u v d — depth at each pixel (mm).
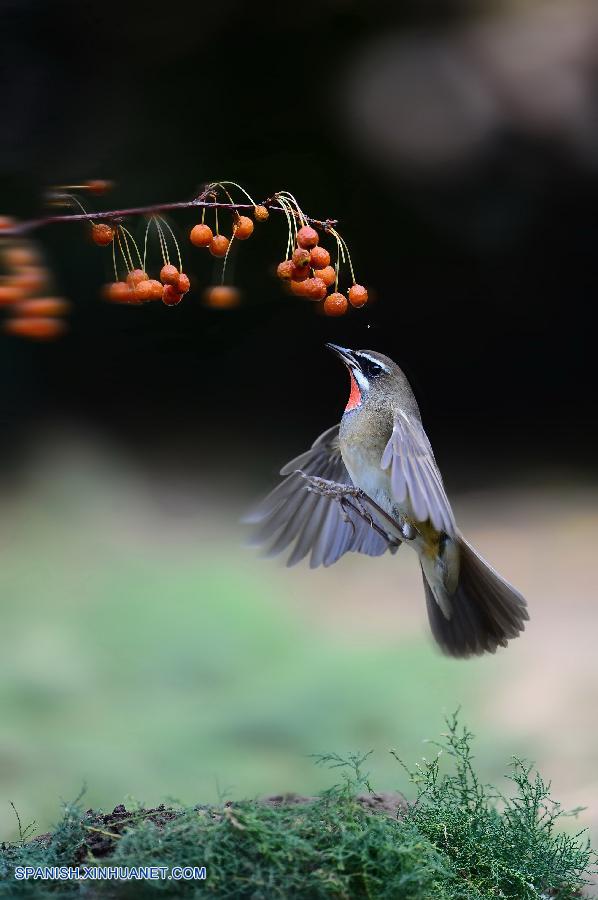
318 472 4434
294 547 4418
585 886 4312
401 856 4164
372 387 4398
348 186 10141
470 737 4336
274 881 4148
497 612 4359
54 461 10633
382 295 11414
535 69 9242
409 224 10398
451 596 4371
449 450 11820
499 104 9344
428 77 9406
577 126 9305
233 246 11070
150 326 11836
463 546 4355
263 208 4227
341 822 4176
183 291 4238
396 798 4328
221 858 4156
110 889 4156
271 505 4418
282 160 9992
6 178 8961
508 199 9922
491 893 4207
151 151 9547
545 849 4250
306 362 12258
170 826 4188
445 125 9461
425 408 12219
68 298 11055
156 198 9695
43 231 10320
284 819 4184
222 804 4207
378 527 4398
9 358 11664
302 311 12016
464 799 4262
